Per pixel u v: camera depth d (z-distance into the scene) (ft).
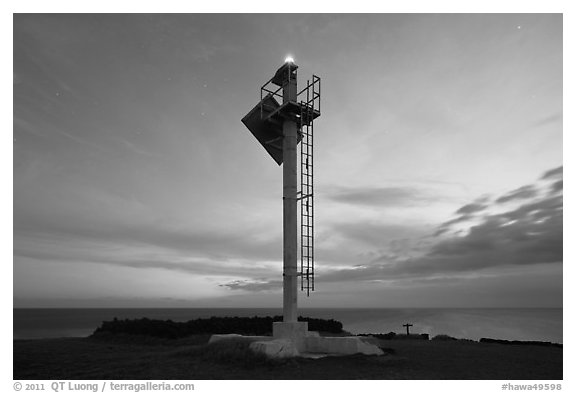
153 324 81.10
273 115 56.75
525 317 424.46
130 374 38.40
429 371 39.45
